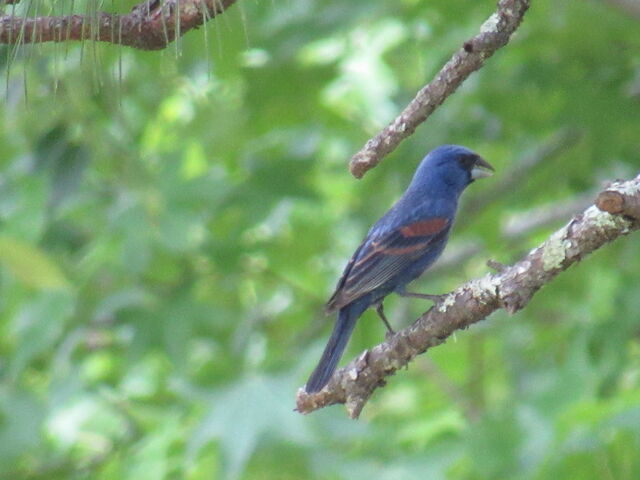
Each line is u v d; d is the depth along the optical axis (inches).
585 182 513.0
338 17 462.3
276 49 461.1
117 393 490.9
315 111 522.9
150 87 496.7
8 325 511.5
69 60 357.7
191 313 481.7
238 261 498.3
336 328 337.7
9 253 332.2
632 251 487.2
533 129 501.7
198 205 460.4
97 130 430.0
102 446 540.4
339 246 565.6
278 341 548.1
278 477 406.9
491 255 552.7
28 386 491.2
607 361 420.2
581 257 205.8
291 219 553.3
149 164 495.2
